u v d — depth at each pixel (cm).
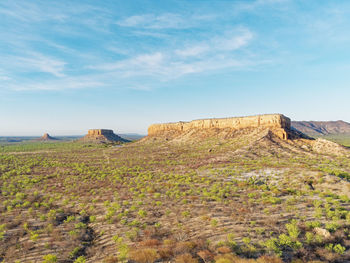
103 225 1705
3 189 3088
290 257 1013
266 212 1750
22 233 1555
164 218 1756
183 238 1321
